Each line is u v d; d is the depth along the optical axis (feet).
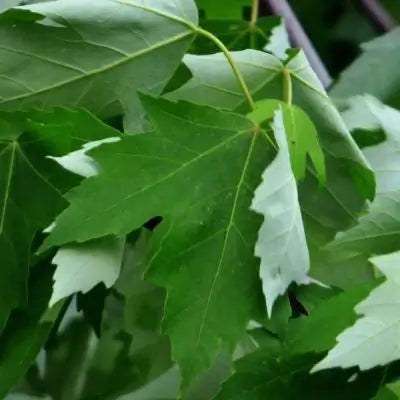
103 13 2.37
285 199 2.28
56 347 2.42
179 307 2.29
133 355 2.42
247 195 2.32
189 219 2.30
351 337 2.23
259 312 2.31
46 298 2.36
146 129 2.41
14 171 2.34
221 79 2.44
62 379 2.40
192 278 2.30
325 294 2.39
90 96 2.39
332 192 2.43
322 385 2.33
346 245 2.39
